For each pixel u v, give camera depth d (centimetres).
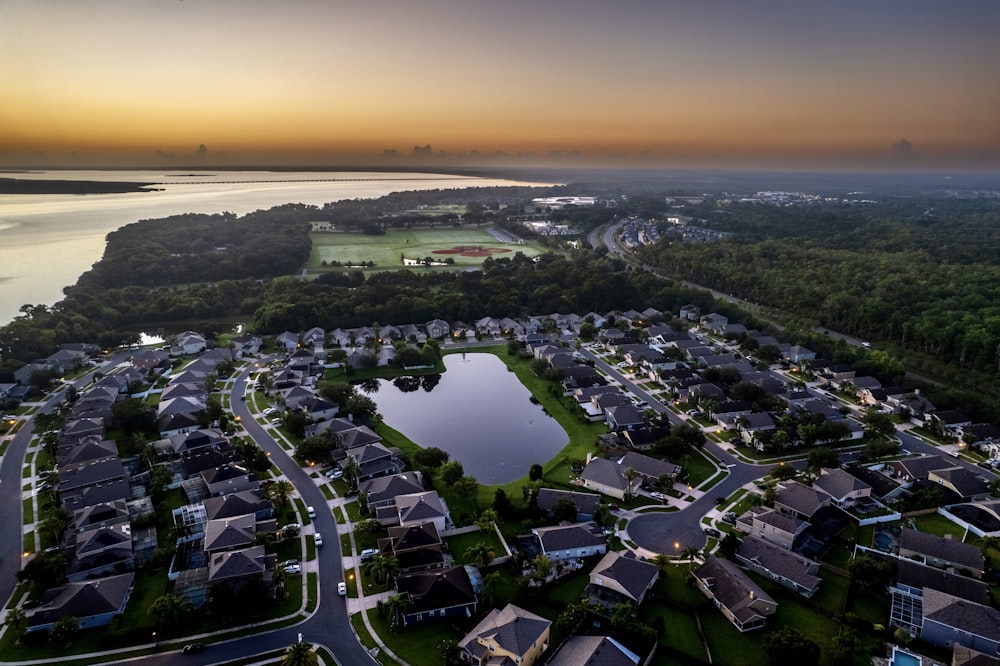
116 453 14700
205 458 14450
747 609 9588
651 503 13250
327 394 18450
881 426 16638
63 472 13762
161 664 8800
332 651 9069
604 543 11462
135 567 11025
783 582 10600
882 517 12644
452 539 11988
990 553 11394
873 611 9956
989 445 15675
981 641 8831
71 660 8850
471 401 19712
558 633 9362
